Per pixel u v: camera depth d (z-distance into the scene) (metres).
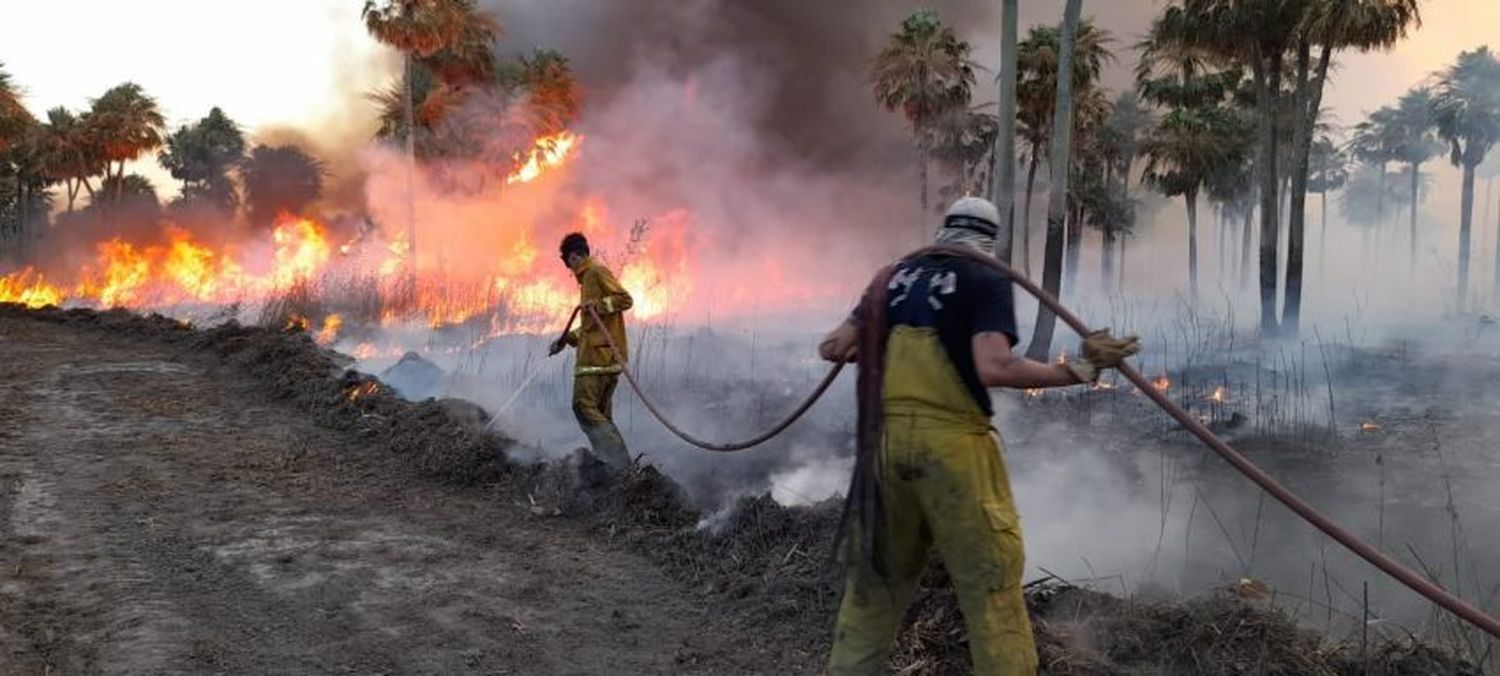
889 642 3.22
